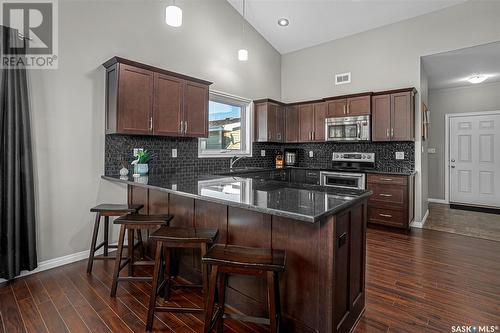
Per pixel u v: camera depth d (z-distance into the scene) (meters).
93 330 1.66
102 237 2.94
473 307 1.91
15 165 2.23
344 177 4.31
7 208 2.20
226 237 1.93
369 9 4.02
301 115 5.12
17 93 2.24
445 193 5.84
